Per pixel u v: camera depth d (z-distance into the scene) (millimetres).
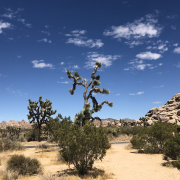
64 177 7145
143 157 13242
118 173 8516
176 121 53781
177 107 67250
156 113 73000
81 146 8148
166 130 15164
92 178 7367
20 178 7590
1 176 7578
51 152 16984
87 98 21984
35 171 8531
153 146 15047
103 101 22250
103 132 8562
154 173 8273
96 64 22594
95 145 8195
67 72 21562
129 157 13555
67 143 8211
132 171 8891
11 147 18891
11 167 8328
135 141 18656
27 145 27172
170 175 7621
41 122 34406
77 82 21828
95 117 20844
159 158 12250
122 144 25750
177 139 10195
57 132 8539
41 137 33969
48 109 35094
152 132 14992
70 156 8172
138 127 41312
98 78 22250
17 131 45656
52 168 9797
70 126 8875
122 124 71625
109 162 11555
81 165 8203
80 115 19672
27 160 8820
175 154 10047
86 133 8594
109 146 19469
